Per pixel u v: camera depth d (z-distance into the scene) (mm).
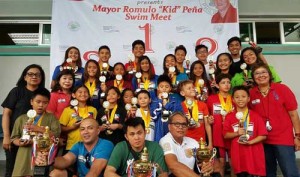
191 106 3367
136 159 2459
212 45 5039
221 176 2799
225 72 3963
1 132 4582
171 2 5125
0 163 4297
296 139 2961
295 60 5512
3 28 5551
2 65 5312
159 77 3754
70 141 3184
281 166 2906
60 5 5008
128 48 5023
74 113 3262
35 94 2908
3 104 3080
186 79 3760
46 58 5379
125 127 2531
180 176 2455
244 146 2898
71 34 4961
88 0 5078
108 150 2586
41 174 2293
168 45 5047
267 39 5699
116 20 5074
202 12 5117
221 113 3322
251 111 3047
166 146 2613
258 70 3053
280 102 2980
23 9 5520
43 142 2328
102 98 3566
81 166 2607
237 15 5094
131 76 4168
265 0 5730
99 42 5000
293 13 5711
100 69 4238
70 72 3613
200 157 2502
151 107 3428
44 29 5590
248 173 2828
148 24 5082
